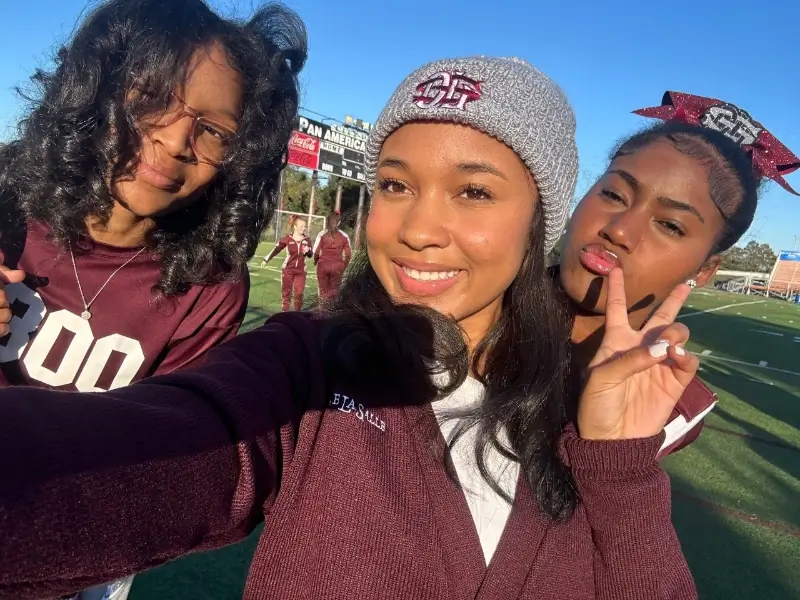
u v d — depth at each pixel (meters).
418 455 0.41
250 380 0.38
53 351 0.69
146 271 0.71
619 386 0.45
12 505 0.23
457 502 0.40
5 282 0.61
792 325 7.18
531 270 0.48
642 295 0.65
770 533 1.37
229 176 0.73
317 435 0.40
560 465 0.46
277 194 0.85
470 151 0.40
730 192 0.64
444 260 0.42
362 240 0.50
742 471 1.77
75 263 0.69
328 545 0.37
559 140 0.45
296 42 0.79
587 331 0.67
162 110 0.63
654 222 0.63
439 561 0.38
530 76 0.44
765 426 2.30
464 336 0.47
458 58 0.44
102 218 0.68
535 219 0.46
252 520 0.36
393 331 0.42
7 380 0.68
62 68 0.67
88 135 0.64
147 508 0.28
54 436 0.26
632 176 0.63
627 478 0.43
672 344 0.44
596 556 0.44
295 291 4.10
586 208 0.67
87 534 0.25
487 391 0.47
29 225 0.69
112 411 0.29
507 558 0.41
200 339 0.76
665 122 0.70
